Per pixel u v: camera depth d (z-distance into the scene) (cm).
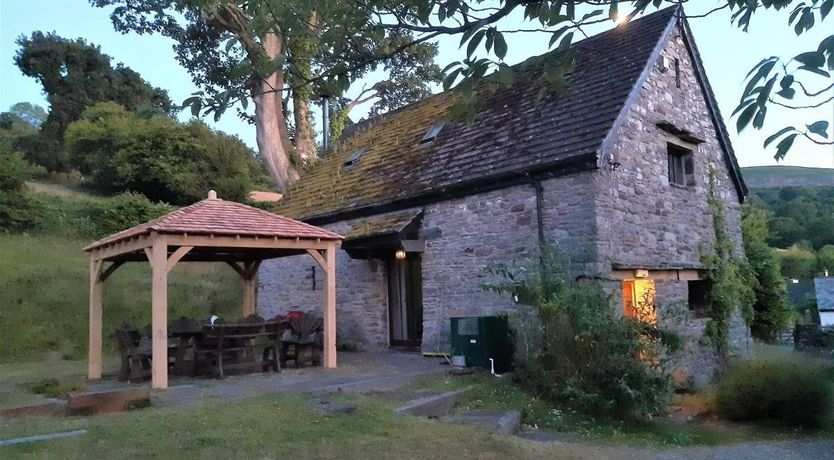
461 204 1238
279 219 1069
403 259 1434
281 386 887
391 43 511
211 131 3169
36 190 2603
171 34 1877
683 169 1355
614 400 862
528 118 1262
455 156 1332
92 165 3056
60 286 1706
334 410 695
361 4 419
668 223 1230
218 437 580
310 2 420
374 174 1546
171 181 2842
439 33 402
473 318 1055
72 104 3706
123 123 3075
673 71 1326
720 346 1320
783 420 948
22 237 2067
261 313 1778
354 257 1408
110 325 1574
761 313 2027
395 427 645
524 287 948
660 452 721
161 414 678
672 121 1290
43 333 1452
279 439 582
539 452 608
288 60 426
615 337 875
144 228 900
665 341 907
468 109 418
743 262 1451
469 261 1209
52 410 720
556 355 916
